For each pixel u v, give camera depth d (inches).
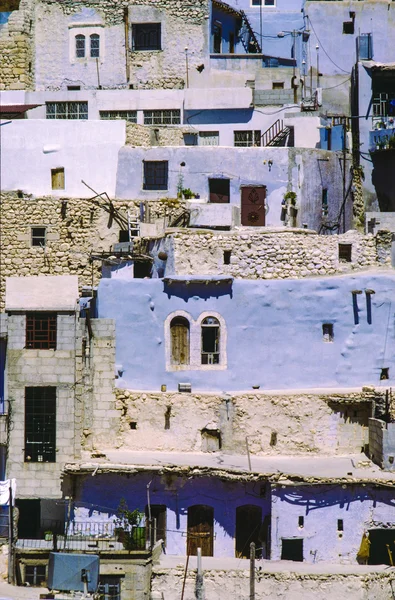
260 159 4224.9
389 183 4431.6
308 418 3695.9
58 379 3550.7
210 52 4606.3
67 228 4158.5
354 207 4375.0
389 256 3954.2
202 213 4114.2
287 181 4222.4
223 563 3430.1
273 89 4520.2
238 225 4146.2
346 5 4699.8
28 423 3545.8
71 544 3412.9
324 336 3782.0
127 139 4242.1
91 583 3262.8
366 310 3789.4
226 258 3865.7
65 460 3533.5
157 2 4598.9
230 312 3762.3
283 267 3865.7
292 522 3494.1
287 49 4741.6
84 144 4220.0
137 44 4603.8
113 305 3757.4
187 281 3747.5
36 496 3523.6
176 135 4414.4
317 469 3575.3
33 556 3373.5
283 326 3767.2
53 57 4608.8
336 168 4325.8
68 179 4207.7
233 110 4478.3
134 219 4124.0
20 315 3565.5
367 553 3503.9
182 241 3848.4
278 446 3681.1
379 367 3782.0
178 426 3688.5
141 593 3348.9
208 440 3688.5
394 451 3590.1
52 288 3575.3
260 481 3518.7
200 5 4589.1
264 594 3356.3
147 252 3973.9
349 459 3678.6
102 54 4598.9
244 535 3543.3
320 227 4279.0
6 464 3531.0
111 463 3516.2
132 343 3742.6
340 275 3858.3
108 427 3656.5
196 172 4207.7
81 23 4603.8
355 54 4682.6
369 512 3523.6
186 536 3533.5
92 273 4106.8
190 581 3371.1
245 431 3678.6
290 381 3762.3
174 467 3518.7
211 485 3545.8
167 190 4207.7
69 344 3558.1
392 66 4480.8
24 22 4579.2
